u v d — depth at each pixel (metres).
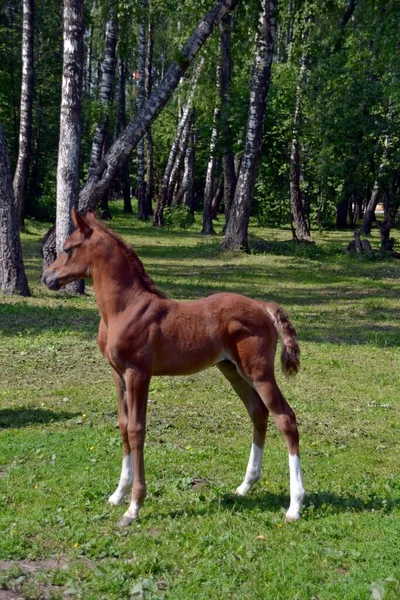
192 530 5.84
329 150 29.72
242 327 6.27
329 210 45.19
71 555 5.39
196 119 40.31
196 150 48.09
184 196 49.84
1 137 16.47
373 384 11.17
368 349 13.32
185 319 6.27
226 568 5.18
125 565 5.22
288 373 6.41
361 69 29.14
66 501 6.40
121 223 41.75
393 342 13.88
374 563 5.24
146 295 6.29
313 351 13.09
